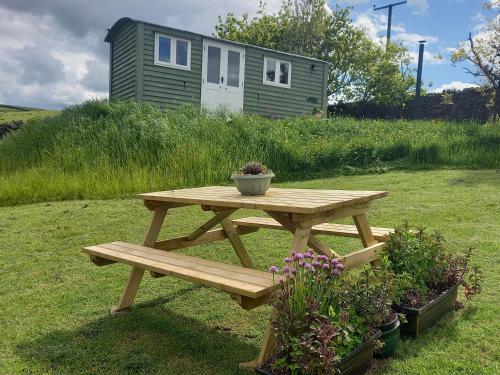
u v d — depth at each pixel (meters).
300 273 1.96
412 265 2.61
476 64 17.09
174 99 13.12
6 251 4.40
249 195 2.90
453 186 6.90
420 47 19.00
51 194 7.05
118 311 2.94
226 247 4.37
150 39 12.55
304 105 16.23
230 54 14.19
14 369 2.23
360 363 1.98
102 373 2.19
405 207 5.72
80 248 4.50
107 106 10.20
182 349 2.42
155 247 3.30
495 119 14.87
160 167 7.93
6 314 2.93
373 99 26.78
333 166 9.27
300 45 26.97
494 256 3.69
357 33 27.12
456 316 2.67
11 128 15.97
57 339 2.56
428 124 12.56
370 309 2.09
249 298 2.02
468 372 2.08
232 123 10.02
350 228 3.40
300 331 1.85
